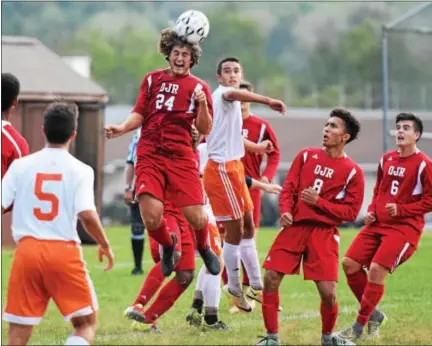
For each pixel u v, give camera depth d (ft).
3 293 103.30
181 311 93.76
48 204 66.59
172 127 78.33
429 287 111.14
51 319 89.92
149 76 79.66
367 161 355.77
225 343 79.00
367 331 84.38
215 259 82.17
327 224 78.69
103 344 78.02
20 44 167.02
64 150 67.72
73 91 157.99
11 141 77.10
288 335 83.71
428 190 82.74
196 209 78.64
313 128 357.20
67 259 66.28
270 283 78.18
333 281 78.33
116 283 113.91
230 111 89.86
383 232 82.74
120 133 78.69
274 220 277.03
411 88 391.45
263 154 102.37
